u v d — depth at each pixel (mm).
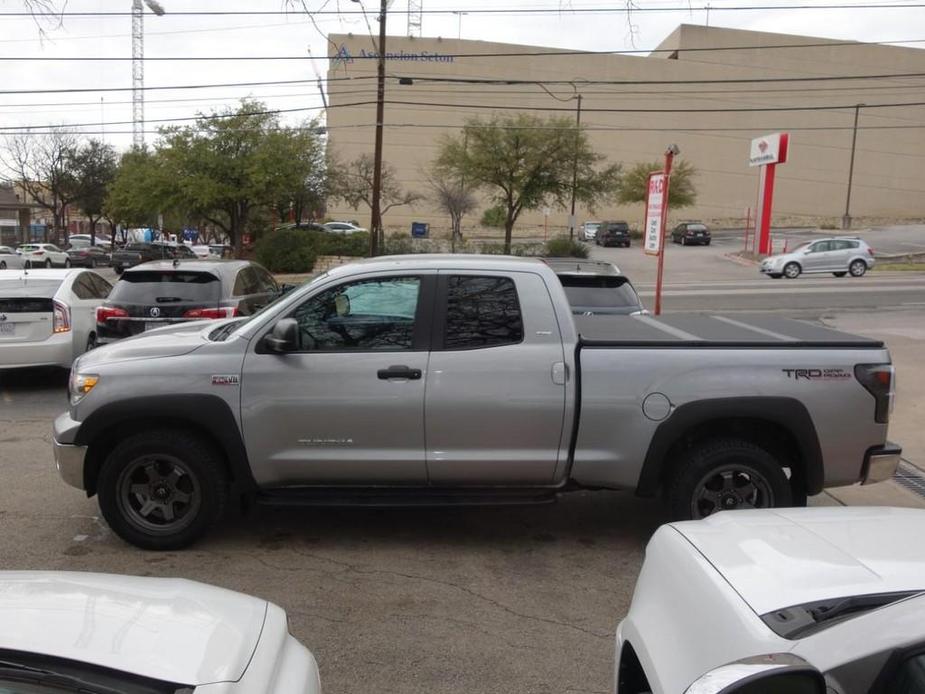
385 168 61000
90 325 11078
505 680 3730
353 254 40438
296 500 5062
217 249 54125
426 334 5035
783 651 1974
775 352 5035
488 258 5336
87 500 6184
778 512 2953
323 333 5070
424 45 69250
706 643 2275
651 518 5945
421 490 5148
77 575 2590
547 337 5039
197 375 4980
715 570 2445
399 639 4094
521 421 4992
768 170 45031
